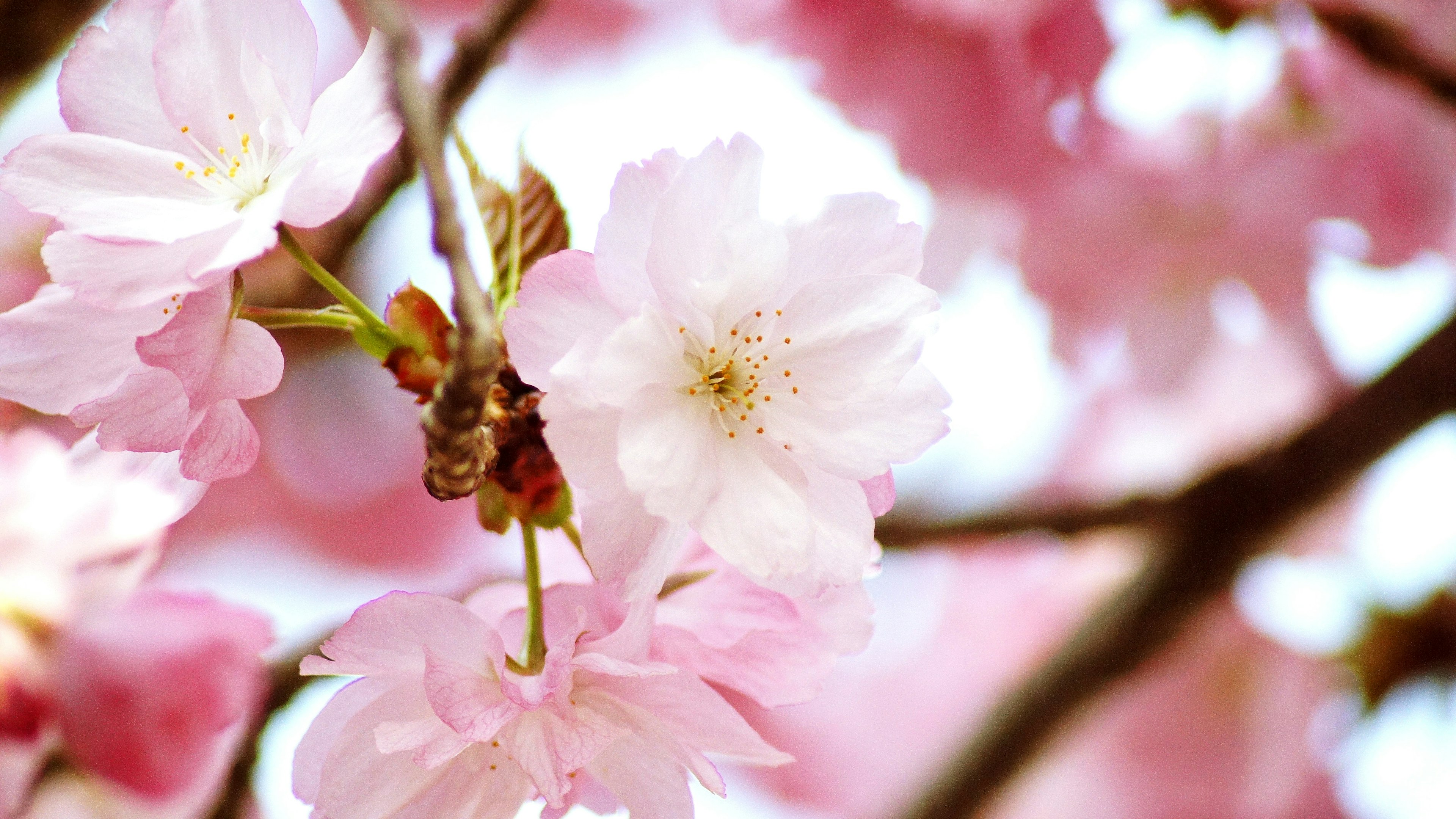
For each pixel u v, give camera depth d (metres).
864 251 0.54
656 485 0.53
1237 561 0.78
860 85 0.75
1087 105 0.73
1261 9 0.71
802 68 0.76
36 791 0.56
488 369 0.51
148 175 0.53
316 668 0.53
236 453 0.53
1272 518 0.77
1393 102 0.74
